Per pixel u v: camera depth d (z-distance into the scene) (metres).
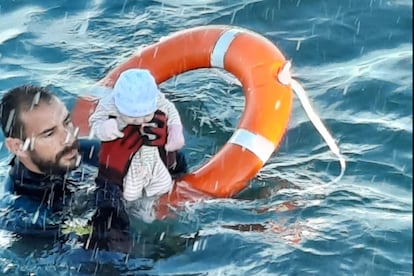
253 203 7.38
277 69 7.86
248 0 10.45
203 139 8.29
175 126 7.25
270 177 7.73
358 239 7.02
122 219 7.17
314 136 8.31
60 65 9.58
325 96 8.95
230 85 8.96
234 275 6.73
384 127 8.42
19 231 7.18
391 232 7.10
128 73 7.09
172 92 8.89
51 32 10.11
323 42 9.80
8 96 7.11
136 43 9.90
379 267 6.81
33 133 7.05
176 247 7.00
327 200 7.46
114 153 7.16
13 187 7.35
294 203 7.41
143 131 7.15
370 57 9.54
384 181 7.76
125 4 10.46
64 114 7.14
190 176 7.44
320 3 10.31
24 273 6.88
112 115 7.13
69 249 7.04
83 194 7.27
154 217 7.18
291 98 7.82
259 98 7.71
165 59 8.18
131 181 7.16
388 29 9.91
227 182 7.40
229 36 8.10
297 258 6.84
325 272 6.75
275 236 7.04
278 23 10.12
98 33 10.06
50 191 7.29
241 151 7.50
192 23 10.18
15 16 10.43
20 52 9.81
